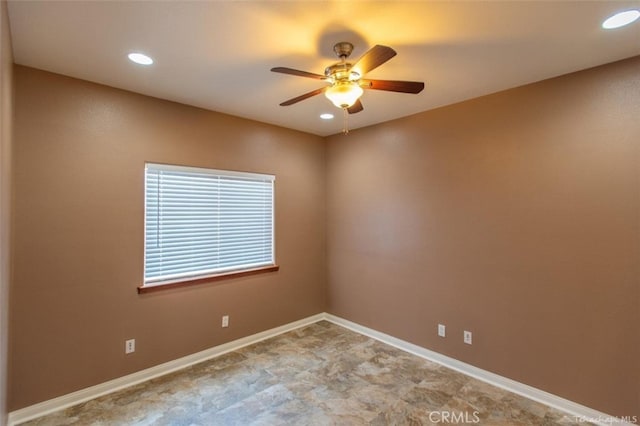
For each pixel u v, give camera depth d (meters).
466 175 3.03
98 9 1.66
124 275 2.78
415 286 3.45
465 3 1.61
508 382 2.76
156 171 3.00
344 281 4.22
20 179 2.31
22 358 2.32
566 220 2.45
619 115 2.22
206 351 3.29
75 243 2.54
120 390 2.70
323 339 3.79
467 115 3.01
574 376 2.42
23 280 2.33
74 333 2.54
